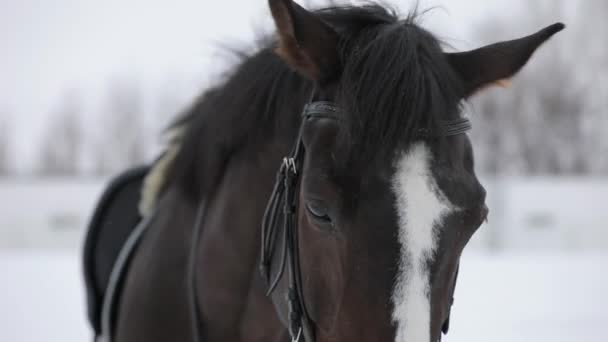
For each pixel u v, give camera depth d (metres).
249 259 3.02
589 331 8.46
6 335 8.71
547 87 24.52
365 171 2.14
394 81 2.17
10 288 11.68
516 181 15.52
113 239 3.96
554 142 23.97
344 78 2.29
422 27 2.51
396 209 2.09
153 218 3.62
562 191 15.32
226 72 3.43
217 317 3.14
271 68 2.99
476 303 10.05
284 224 2.59
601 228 15.20
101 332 3.92
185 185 3.37
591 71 25.22
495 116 22.20
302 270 2.44
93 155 34.06
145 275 3.39
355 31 2.49
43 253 15.69
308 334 2.45
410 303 2.04
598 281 11.61
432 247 2.08
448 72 2.33
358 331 2.13
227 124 3.11
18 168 36.75
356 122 2.17
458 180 2.17
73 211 16.38
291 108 2.83
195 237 3.23
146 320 3.33
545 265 13.17
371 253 2.09
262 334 3.01
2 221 16.23
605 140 24.36
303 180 2.31
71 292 11.49
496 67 2.54
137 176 4.21
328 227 2.22
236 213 3.05
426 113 2.16
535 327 8.65
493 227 15.42
